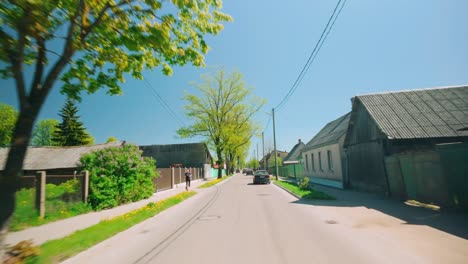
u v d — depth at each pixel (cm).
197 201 1476
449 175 901
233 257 519
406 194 1157
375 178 1491
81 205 1166
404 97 1588
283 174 4772
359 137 1714
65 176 1209
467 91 1573
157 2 559
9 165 449
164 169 2347
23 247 495
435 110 1437
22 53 457
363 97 1641
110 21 559
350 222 800
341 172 2005
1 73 489
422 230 672
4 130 4919
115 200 1338
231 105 3906
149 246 622
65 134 4944
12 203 446
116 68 629
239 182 3225
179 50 624
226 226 800
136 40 564
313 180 2878
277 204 1228
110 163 1342
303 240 620
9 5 446
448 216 817
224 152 4409
